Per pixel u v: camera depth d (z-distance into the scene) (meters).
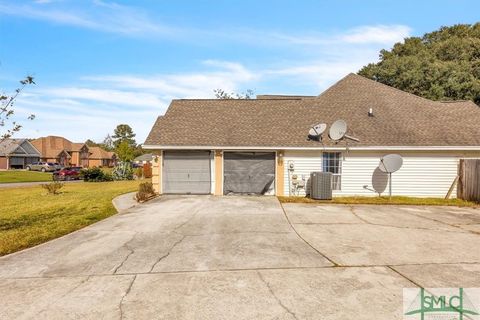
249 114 19.75
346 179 16.58
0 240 8.14
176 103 21.25
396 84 38.59
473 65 37.03
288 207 13.18
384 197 16.05
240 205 13.48
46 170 56.09
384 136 16.81
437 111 19.20
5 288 5.13
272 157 17.02
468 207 13.55
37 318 4.15
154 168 17.22
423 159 16.23
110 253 6.95
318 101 20.69
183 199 15.34
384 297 4.70
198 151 17.09
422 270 5.83
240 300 4.62
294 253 6.86
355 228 9.29
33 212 12.59
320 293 4.84
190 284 5.22
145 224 9.84
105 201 15.62
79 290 5.02
